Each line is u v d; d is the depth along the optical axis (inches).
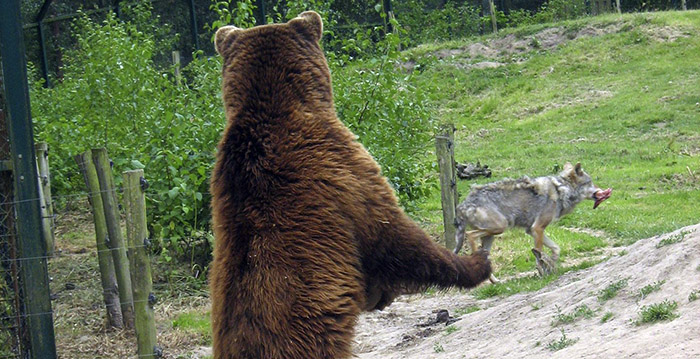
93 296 435.2
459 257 213.5
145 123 540.1
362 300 194.9
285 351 180.9
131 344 367.2
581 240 508.7
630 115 860.0
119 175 490.0
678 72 959.6
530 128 889.5
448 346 316.5
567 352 242.8
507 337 296.0
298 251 187.9
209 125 484.7
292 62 214.8
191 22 1106.7
